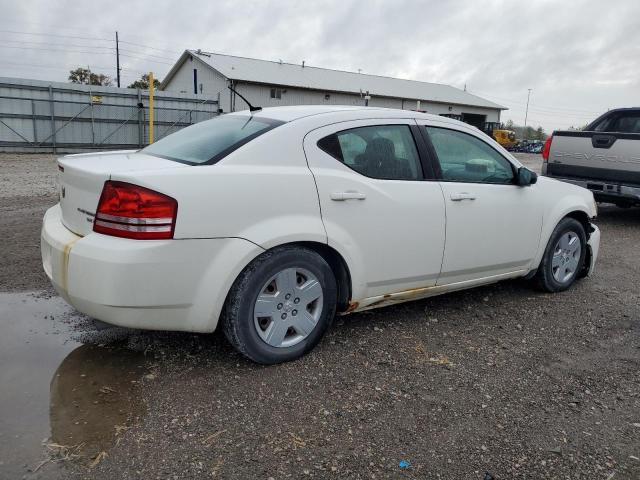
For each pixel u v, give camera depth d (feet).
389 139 12.53
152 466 7.95
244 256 10.12
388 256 12.23
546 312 14.96
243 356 11.21
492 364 11.69
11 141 75.15
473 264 13.94
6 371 10.52
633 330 13.94
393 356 11.83
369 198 11.76
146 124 86.89
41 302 14.11
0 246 19.29
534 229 15.21
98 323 12.88
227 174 10.07
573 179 28.27
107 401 9.58
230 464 8.07
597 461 8.54
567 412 9.90
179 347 11.76
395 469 8.14
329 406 9.73
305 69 156.76
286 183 10.66
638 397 10.54
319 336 11.66
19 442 8.33
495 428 9.30
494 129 176.55
